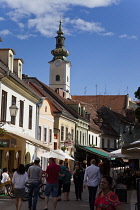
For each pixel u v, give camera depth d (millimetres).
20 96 29719
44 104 38938
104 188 6895
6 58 27781
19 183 13398
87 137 59656
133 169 31344
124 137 79188
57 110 45875
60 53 119812
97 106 87438
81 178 19500
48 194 14398
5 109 26094
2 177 20391
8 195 19578
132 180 26188
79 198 20391
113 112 77562
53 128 42719
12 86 27328
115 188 18281
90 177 14281
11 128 27297
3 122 24734
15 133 24641
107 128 71562
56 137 45031
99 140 66250
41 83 55844
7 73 24828
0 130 22359
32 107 33781
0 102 24797
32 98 33250
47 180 14391
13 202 17266
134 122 84938
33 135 34031
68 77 121750
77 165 19766
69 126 50312
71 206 16453
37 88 48500
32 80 56031
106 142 69500
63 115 46875
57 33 121375
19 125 29609
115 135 73375
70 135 46844
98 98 90188
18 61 31500
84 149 53469
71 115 51688
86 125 59312
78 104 55594
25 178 13500
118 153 22828
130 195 22016
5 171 20375
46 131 39719
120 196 18016
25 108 31281
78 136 54781
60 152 33750
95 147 60406
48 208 15469
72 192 25438
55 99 54656
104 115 77312
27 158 32094
